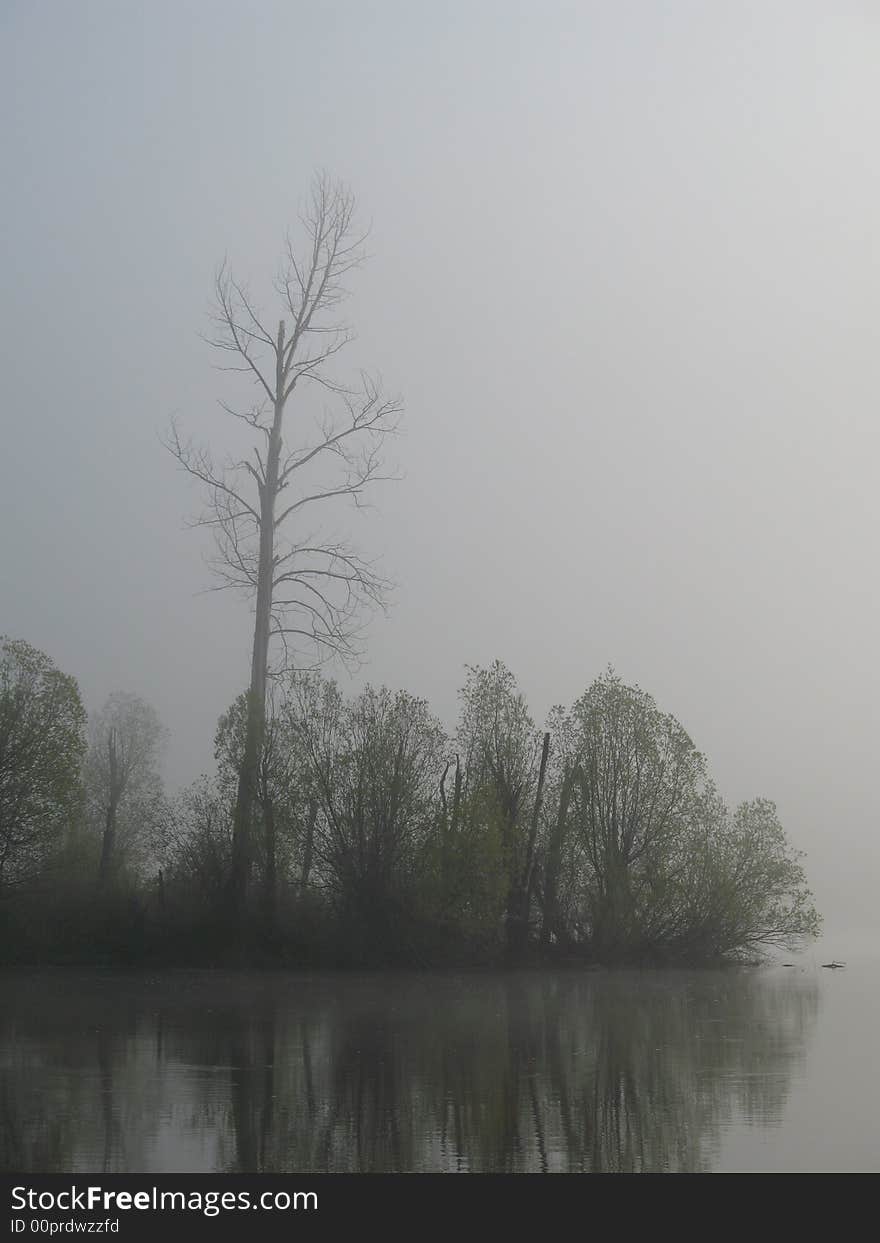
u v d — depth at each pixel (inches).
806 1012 1352.1
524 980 1823.3
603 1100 750.5
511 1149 621.6
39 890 1894.7
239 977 1798.7
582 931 2018.9
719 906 2014.0
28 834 1849.2
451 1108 724.0
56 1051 973.2
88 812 2819.9
